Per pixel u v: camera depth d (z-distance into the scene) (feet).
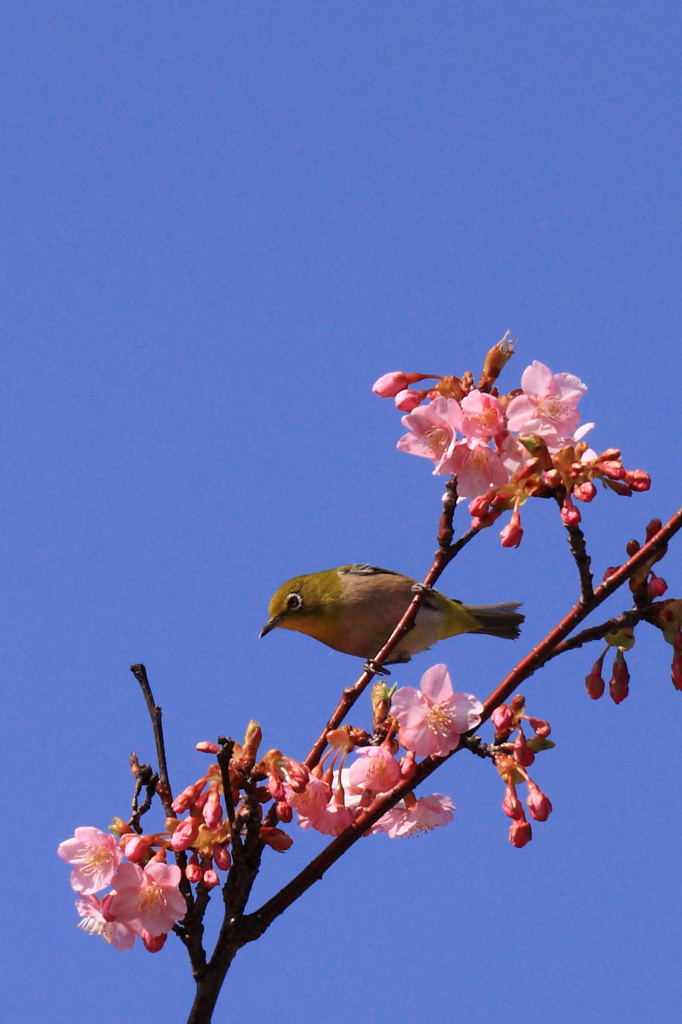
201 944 28.02
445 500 32.99
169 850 28.50
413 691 29.35
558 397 30.22
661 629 29.22
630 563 28.53
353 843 29.55
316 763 33.94
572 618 28.86
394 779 30.42
